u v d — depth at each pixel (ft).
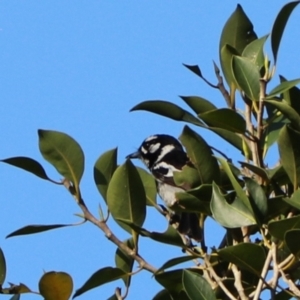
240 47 36.83
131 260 35.14
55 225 33.81
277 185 32.96
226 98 35.35
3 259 33.50
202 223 34.81
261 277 29.30
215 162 34.12
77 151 34.19
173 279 33.14
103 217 33.60
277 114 33.42
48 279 32.40
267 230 30.09
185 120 34.76
